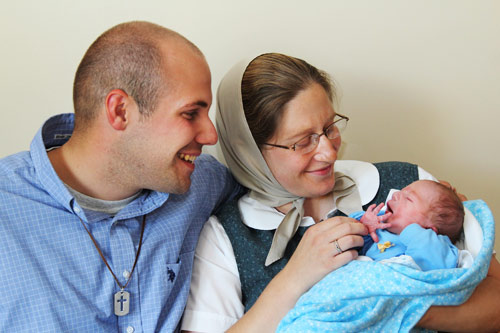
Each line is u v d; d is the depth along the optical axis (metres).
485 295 1.45
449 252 1.42
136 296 1.44
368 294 1.33
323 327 1.29
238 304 1.56
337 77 2.11
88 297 1.37
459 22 2.08
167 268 1.48
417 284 1.31
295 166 1.56
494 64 2.11
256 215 1.67
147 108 1.35
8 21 1.93
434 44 2.09
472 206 1.63
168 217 1.54
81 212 1.37
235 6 2.01
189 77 1.37
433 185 1.52
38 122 2.00
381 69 2.11
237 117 1.61
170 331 1.47
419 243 1.42
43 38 1.95
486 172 2.22
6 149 2.01
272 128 1.55
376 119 2.16
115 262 1.41
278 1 2.02
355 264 1.40
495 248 2.29
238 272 1.61
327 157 1.53
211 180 1.71
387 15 2.06
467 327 1.42
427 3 2.06
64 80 1.99
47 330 1.30
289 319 1.36
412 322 1.35
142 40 1.36
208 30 2.02
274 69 1.57
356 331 1.31
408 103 2.15
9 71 1.96
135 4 1.98
